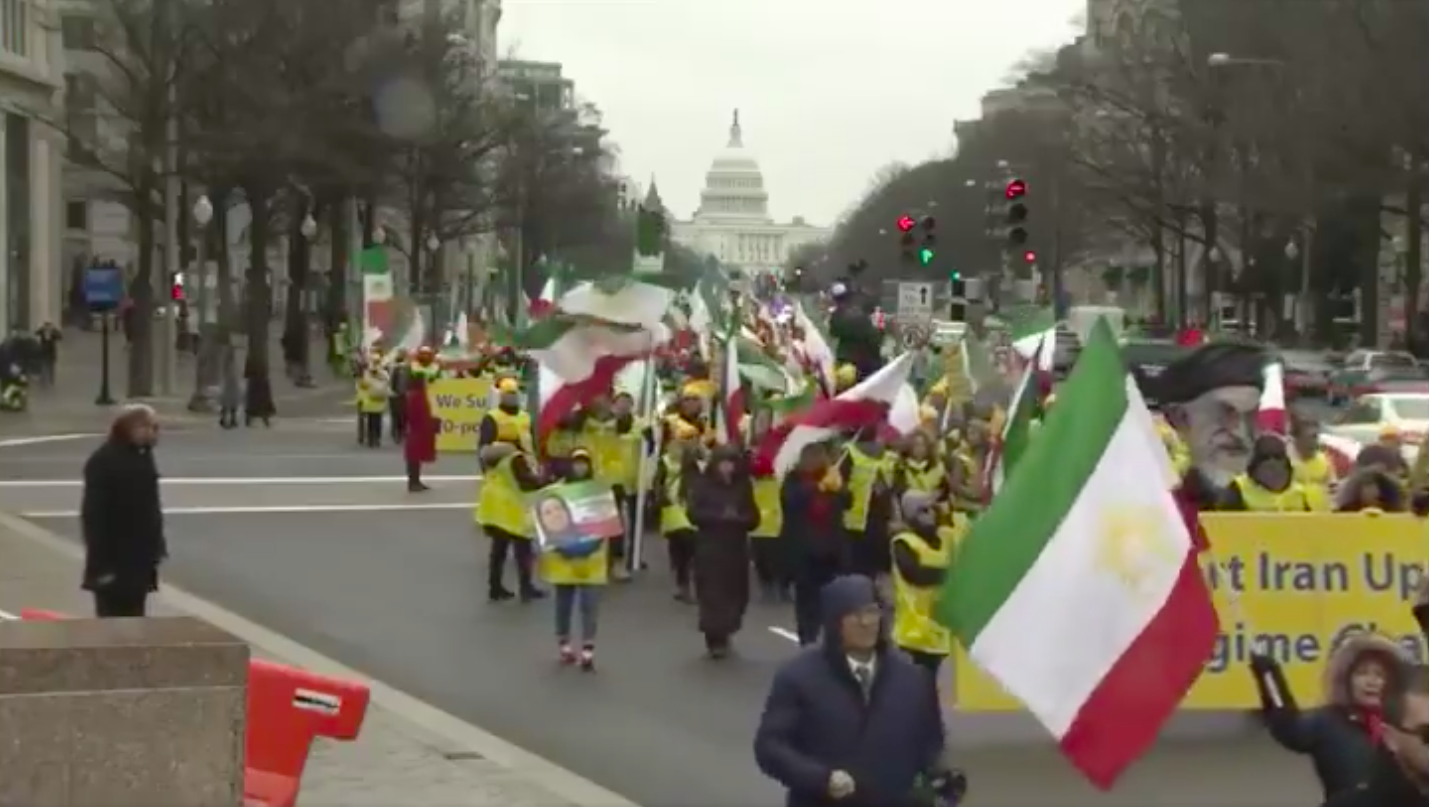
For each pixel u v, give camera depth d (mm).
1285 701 7598
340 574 21047
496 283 94938
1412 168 49812
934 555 13242
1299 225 64750
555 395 21438
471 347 42000
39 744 7078
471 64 80562
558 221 99812
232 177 51875
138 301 52344
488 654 16375
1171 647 8312
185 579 20469
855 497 16906
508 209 89938
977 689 13234
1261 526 13602
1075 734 8312
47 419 45625
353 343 66438
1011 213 41906
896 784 7172
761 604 19375
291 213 66812
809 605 16375
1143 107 62938
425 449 29656
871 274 140875
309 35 51438
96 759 7133
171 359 53844
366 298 46156
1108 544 8336
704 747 12844
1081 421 8430
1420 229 60250
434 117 66438
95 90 58062
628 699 14531
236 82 49938
